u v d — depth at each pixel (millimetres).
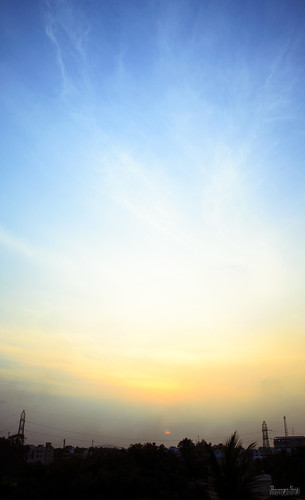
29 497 20891
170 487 31875
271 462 53812
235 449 22812
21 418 85688
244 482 22000
